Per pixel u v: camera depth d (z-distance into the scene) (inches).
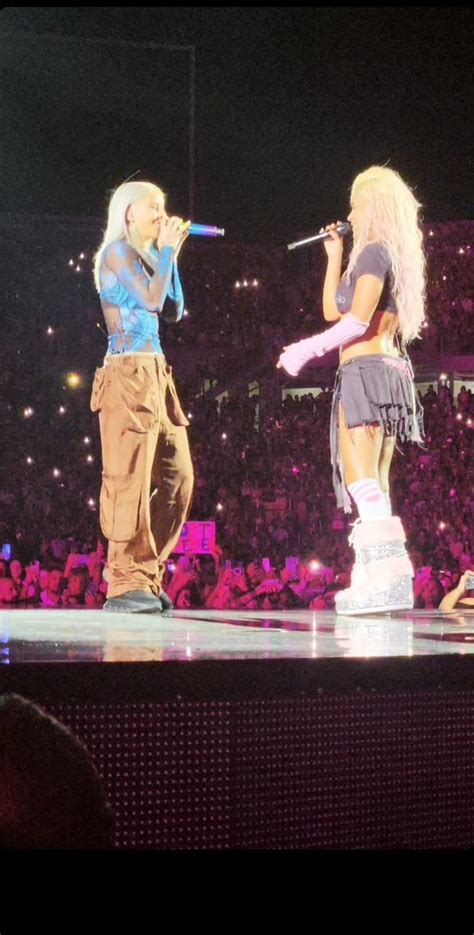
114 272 208.4
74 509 589.3
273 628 167.8
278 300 693.3
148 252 212.2
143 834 111.8
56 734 60.2
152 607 210.5
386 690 121.6
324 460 628.1
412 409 199.2
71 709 108.3
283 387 714.8
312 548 542.3
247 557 512.4
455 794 128.0
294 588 403.5
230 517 552.4
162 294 206.8
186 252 689.0
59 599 401.1
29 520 568.7
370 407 194.7
